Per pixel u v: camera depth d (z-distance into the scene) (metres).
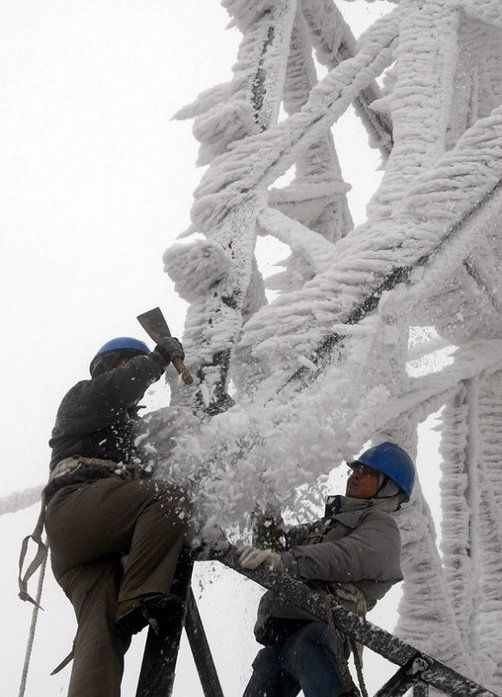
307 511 5.03
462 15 7.74
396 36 7.82
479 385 8.70
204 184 7.21
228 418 4.97
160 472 4.75
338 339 5.61
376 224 6.34
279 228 6.84
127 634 4.44
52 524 4.56
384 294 5.71
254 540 5.24
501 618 8.57
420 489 8.30
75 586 4.54
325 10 9.50
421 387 7.65
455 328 8.46
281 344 5.62
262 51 7.95
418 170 6.77
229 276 6.30
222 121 7.36
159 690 4.25
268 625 5.19
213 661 4.91
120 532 4.48
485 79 8.91
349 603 4.88
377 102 7.80
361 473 5.39
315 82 9.73
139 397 4.92
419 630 8.22
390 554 4.95
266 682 5.34
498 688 8.39
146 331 5.41
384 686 4.27
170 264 6.15
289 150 7.32
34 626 4.79
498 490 8.84
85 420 4.78
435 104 7.18
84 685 4.18
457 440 8.62
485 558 8.82
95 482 4.61
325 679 4.90
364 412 6.80
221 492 4.72
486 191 6.27
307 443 5.01
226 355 5.86
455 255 6.04
